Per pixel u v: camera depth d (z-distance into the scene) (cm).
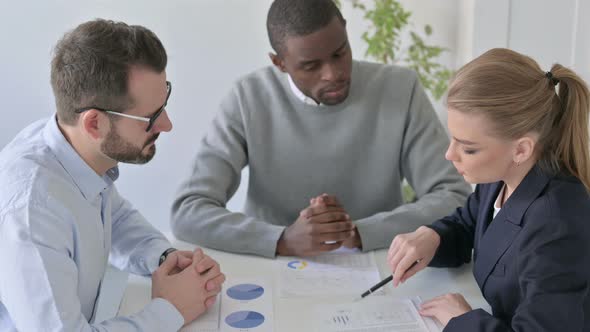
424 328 103
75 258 102
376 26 239
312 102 160
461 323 97
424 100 166
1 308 103
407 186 249
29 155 99
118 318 101
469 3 226
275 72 165
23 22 239
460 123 93
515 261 98
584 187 95
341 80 145
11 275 90
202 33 249
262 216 169
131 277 128
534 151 97
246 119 163
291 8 140
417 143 162
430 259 122
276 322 107
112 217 133
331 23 138
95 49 96
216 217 143
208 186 155
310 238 133
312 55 140
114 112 99
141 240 131
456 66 258
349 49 146
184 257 121
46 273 90
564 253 89
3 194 93
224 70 254
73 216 98
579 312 86
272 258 135
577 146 96
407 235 125
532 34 219
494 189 111
